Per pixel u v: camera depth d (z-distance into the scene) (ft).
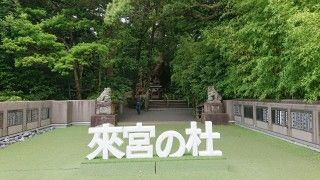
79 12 71.92
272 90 43.06
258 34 44.37
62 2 74.43
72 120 67.05
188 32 82.99
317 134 32.37
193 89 72.69
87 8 72.54
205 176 22.85
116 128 25.04
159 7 77.87
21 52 66.44
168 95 118.01
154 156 25.43
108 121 62.03
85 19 69.41
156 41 99.35
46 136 47.39
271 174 23.35
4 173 24.90
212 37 60.34
